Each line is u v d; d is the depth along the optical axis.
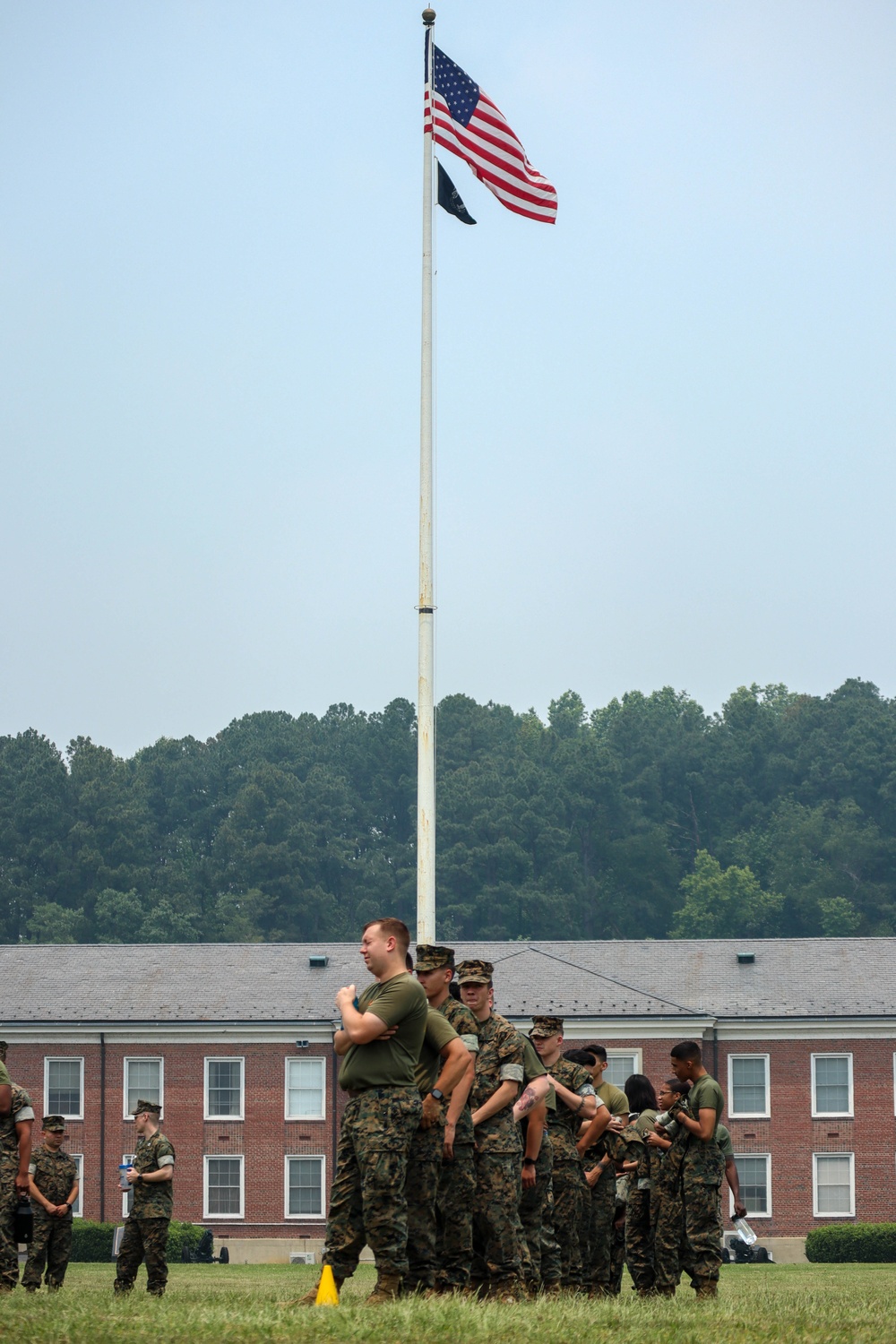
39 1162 34.75
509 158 47.00
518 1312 19.67
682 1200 26.62
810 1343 18.80
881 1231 89.38
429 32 47.34
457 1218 21.47
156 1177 32.75
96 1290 32.69
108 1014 107.94
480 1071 22.38
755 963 114.38
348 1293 28.72
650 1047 104.31
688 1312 21.64
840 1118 105.31
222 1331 17.73
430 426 45.66
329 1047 107.25
